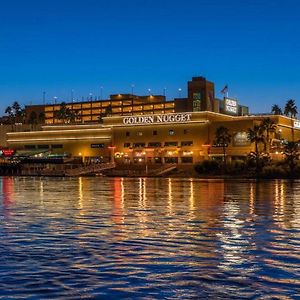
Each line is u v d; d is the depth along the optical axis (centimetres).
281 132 16938
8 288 1631
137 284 1688
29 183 10681
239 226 3116
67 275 1800
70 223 3297
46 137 19412
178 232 2842
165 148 16962
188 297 1548
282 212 4047
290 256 2123
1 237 2645
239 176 13912
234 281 1722
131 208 4481
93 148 18475
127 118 17775
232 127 15912
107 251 2244
